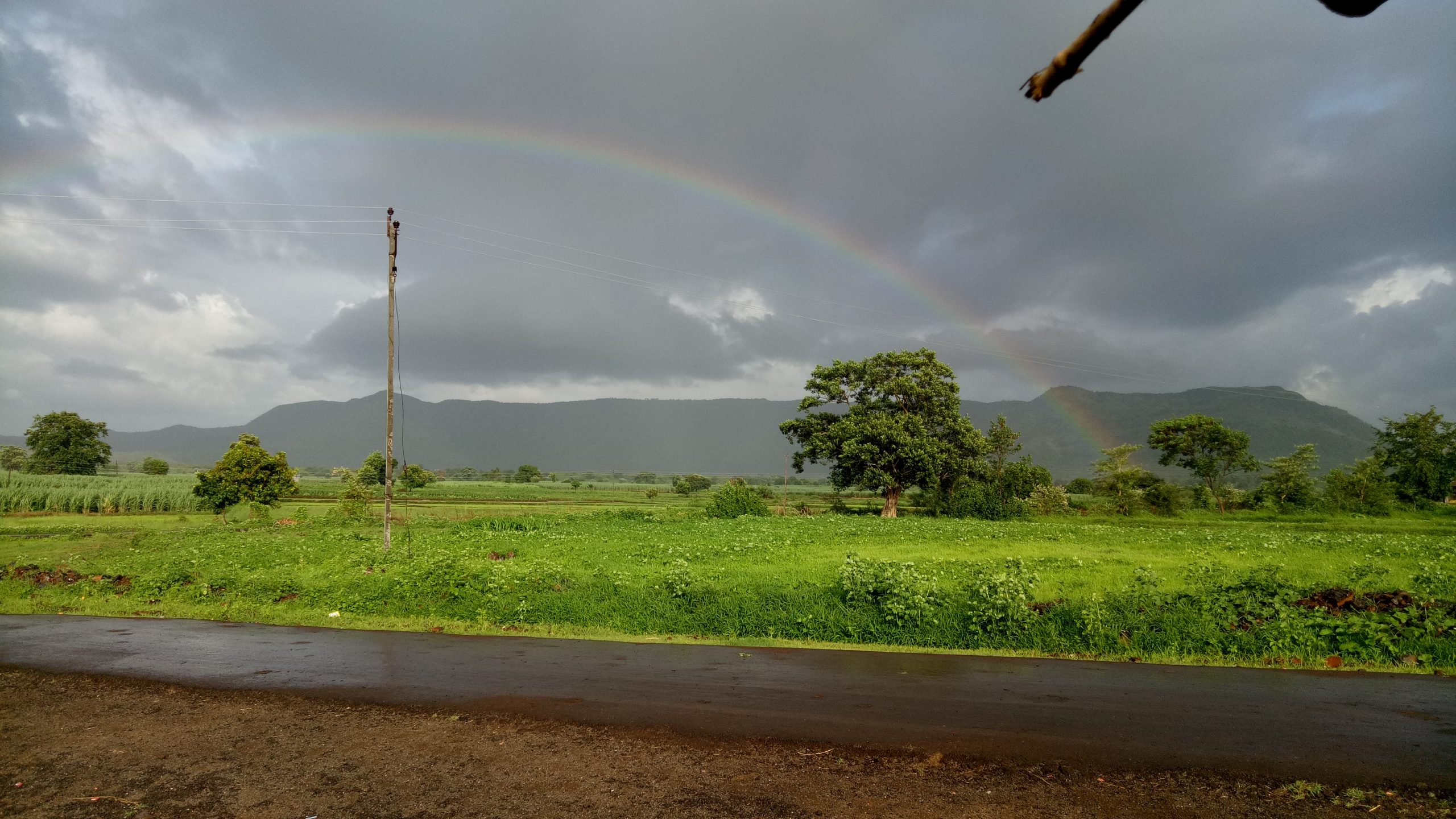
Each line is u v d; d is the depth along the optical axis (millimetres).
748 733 7656
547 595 15602
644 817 5820
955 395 57375
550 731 7770
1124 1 1863
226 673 10320
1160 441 67438
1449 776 6418
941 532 34812
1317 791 6156
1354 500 54875
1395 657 10711
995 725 7832
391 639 12867
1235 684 9453
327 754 7203
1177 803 5980
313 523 42406
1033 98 2393
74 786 6523
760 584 16641
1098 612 12320
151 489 57969
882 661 11008
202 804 6145
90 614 15758
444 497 87312
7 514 51594
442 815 5902
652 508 64062
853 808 5945
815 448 58219
